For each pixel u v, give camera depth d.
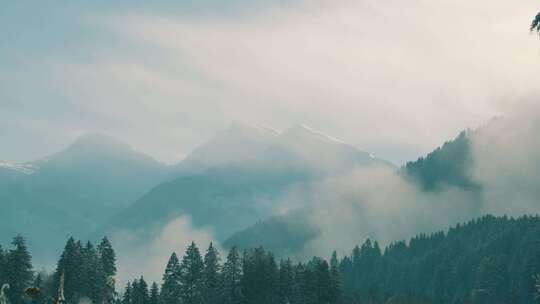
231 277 128.62
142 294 120.44
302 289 127.00
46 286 109.50
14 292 100.94
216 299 126.25
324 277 126.12
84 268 110.56
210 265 128.38
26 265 105.31
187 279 126.38
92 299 108.81
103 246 119.94
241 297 125.69
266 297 126.75
